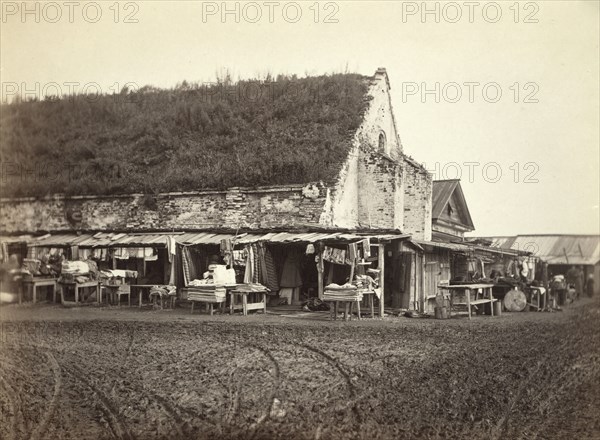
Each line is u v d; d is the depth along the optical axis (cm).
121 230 2731
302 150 2755
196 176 2791
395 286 2278
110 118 3391
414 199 3061
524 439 1047
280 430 1066
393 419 1112
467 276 2717
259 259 2298
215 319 2017
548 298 2667
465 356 1542
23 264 2530
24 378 1370
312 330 1811
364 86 3075
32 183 3052
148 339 1730
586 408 1205
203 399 1216
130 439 1048
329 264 2312
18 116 3366
